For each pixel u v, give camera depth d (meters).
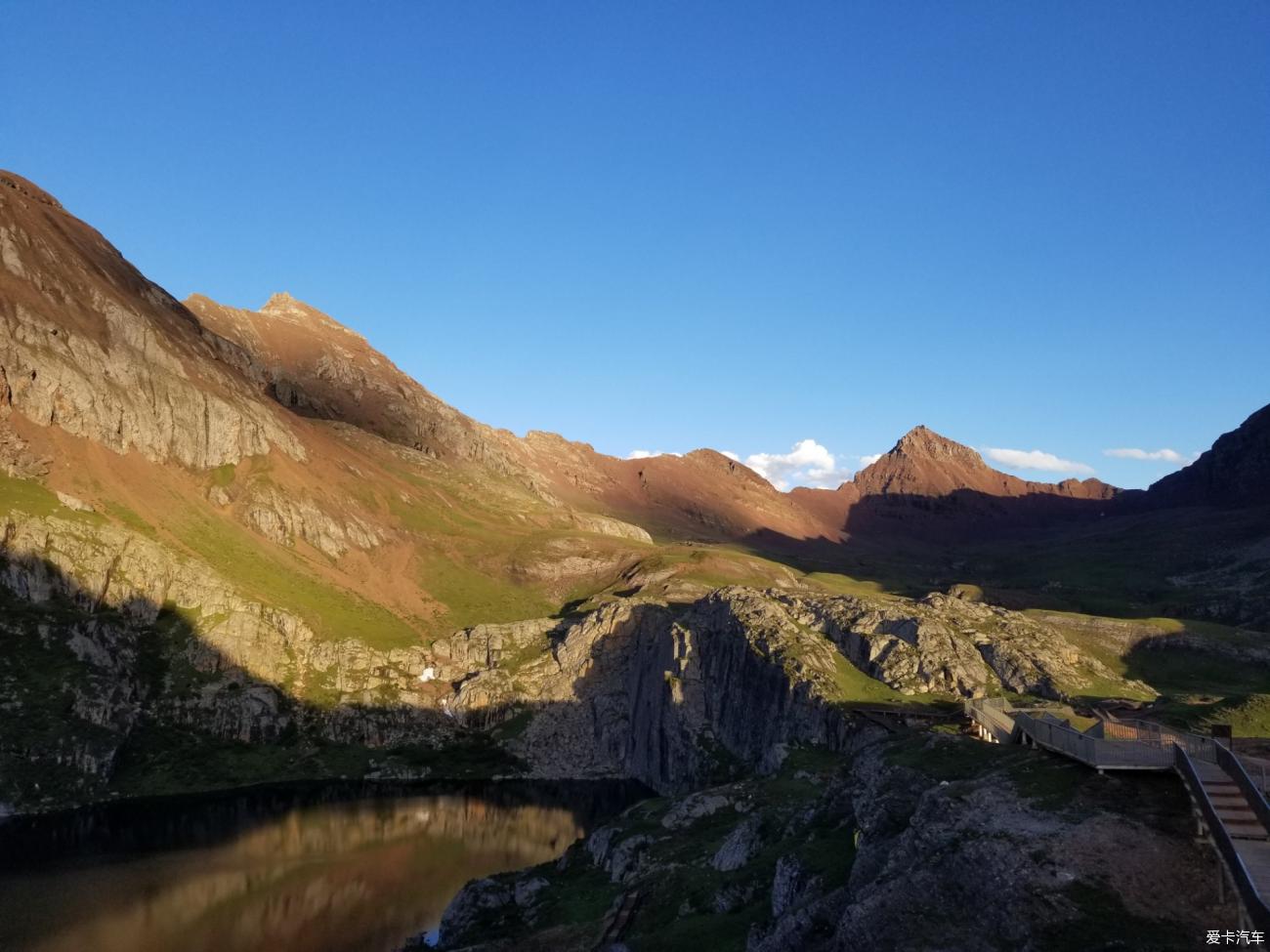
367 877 100.00
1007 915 31.02
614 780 162.75
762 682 125.12
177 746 145.25
